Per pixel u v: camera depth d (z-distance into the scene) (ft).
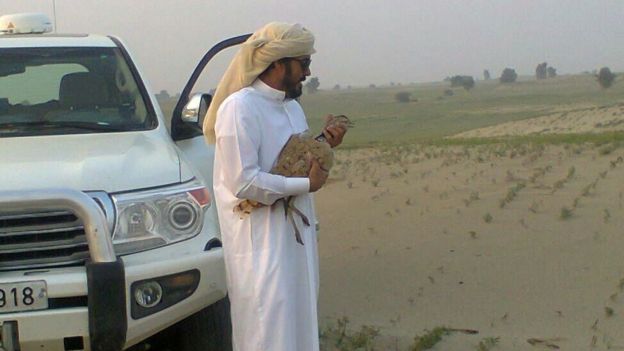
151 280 14.29
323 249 28.50
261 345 13.52
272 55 13.35
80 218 13.82
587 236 26.23
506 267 24.17
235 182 13.28
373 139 152.87
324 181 13.67
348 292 23.44
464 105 342.03
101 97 19.16
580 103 306.35
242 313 13.78
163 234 14.90
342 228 31.42
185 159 16.80
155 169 15.57
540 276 23.13
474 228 28.94
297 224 13.70
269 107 13.70
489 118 247.29
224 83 13.94
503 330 19.65
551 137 84.84
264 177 13.24
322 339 19.62
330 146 13.79
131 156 16.05
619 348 18.10
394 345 18.95
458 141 92.84
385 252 27.22
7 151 16.28
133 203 14.73
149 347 18.58
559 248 25.39
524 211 30.53
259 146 13.52
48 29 22.07
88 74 19.45
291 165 13.50
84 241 14.16
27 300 13.57
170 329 17.53
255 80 13.74
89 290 13.60
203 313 16.46
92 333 13.69
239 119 13.25
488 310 21.03
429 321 20.59
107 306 13.66
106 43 20.57
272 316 13.46
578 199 31.40
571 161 43.14
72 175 14.83
